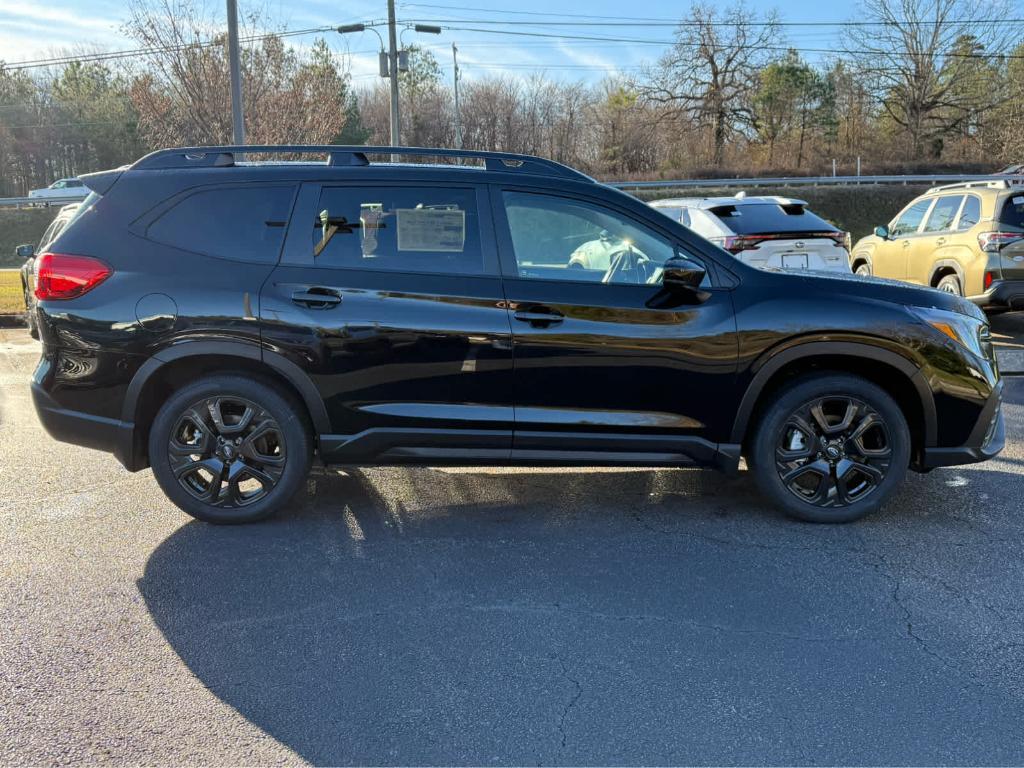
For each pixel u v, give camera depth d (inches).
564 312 157.4
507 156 167.9
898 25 1806.1
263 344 157.4
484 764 94.4
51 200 1501.0
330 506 179.6
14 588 138.5
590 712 104.3
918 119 1850.4
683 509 177.9
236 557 151.9
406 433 160.7
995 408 166.1
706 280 162.6
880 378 170.6
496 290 158.1
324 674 113.0
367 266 159.5
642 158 2158.0
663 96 2025.1
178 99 813.2
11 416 264.1
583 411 160.4
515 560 151.0
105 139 2303.2
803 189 1275.8
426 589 139.0
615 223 163.2
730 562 149.7
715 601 134.3
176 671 113.7
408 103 2522.1
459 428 160.6
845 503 166.7
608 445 161.5
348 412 159.9
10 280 735.7
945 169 1582.2
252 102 814.5
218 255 160.1
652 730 100.5
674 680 111.3
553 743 98.1
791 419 164.4
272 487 165.0
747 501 182.5
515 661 116.3
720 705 105.7
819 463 165.6
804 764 94.2
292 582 141.6
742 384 160.4
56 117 2357.3
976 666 114.6
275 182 162.2
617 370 158.9
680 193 1327.5
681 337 158.4
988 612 130.1
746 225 363.9
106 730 100.3
